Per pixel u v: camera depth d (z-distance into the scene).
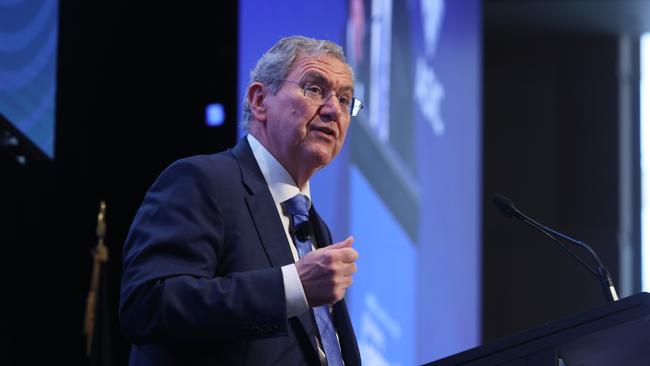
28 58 6.02
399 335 8.53
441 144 9.74
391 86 8.77
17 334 6.51
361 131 8.12
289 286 3.46
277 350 3.62
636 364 3.24
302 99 4.04
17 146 6.00
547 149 14.62
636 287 14.27
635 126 14.62
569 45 14.78
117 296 7.61
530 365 3.11
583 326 3.09
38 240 6.77
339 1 8.05
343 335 4.07
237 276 3.49
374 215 8.23
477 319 10.15
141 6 7.81
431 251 9.30
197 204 3.67
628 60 14.75
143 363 3.68
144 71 7.85
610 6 13.49
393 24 8.91
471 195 10.28
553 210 14.47
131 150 7.73
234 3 8.06
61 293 6.95
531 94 14.76
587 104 14.68
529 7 13.70
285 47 4.19
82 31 7.31
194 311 3.38
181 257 3.54
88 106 7.43
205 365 3.53
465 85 10.39
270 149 4.09
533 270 14.26
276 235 3.81
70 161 7.26
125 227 7.60
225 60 8.04
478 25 10.83
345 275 3.50
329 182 7.57
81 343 6.96
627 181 14.54
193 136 7.91
